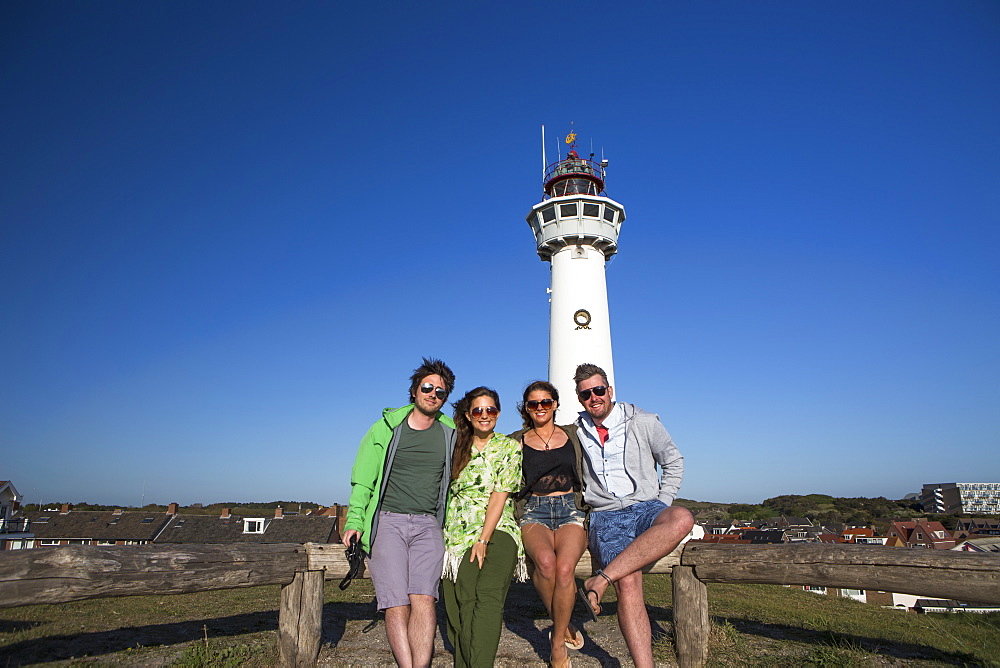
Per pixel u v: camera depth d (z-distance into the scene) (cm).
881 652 545
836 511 12112
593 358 2056
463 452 500
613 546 481
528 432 543
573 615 709
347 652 549
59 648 532
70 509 5284
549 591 475
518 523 511
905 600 2147
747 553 516
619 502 499
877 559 467
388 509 484
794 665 507
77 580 410
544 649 556
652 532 430
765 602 877
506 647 562
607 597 844
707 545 541
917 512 12200
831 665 496
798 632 632
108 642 557
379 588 459
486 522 473
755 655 539
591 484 512
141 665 490
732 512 12319
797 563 493
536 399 520
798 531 7081
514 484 486
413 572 468
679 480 505
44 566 402
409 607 468
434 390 489
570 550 473
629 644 441
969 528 6819
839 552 486
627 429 517
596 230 2170
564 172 2289
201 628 624
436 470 495
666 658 534
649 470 511
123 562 432
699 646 518
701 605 525
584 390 518
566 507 509
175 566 454
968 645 573
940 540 5488
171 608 757
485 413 496
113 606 768
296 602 518
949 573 441
